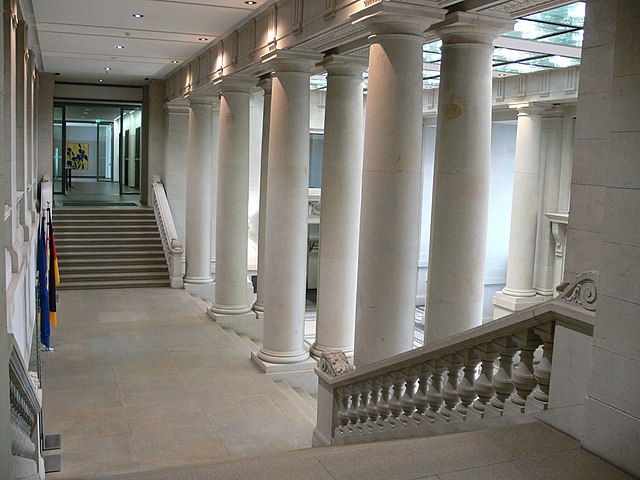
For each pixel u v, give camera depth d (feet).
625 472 13.02
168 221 71.82
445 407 18.53
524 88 55.77
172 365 41.93
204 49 55.88
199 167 65.21
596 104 17.83
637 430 12.78
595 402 13.70
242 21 43.68
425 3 26.05
